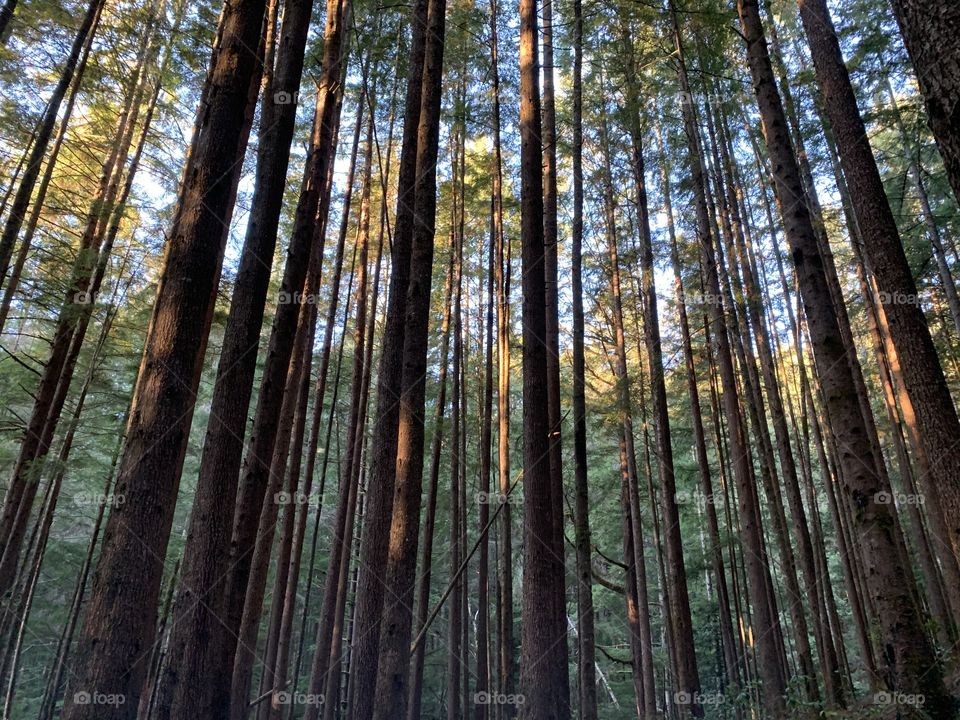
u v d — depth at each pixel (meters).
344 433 21.97
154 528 3.56
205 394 14.59
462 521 16.08
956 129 1.65
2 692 15.08
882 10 9.72
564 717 6.21
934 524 9.90
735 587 14.86
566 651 6.65
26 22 8.82
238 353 4.86
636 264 13.69
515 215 15.70
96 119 10.84
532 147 8.05
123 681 3.26
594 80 12.98
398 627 6.33
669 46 11.91
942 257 10.30
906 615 4.98
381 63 11.80
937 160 10.94
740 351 12.14
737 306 11.67
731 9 9.23
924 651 4.90
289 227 13.02
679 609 11.05
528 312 7.43
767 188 14.35
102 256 9.27
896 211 11.91
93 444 13.48
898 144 11.31
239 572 5.18
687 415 18.45
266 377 5.89
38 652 18.19
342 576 13.15
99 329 12.27
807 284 5.99
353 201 14.51
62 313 8.99
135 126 11.84
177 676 4.24
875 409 17.38
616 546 21.83
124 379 12.87
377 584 6.61
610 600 22.14
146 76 10.84
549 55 10.45
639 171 12.58
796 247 6.14
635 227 15.09
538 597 6.59
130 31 9.89
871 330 12.65
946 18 1.67
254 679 19.44
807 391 13.61
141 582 3.45
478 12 12.52
